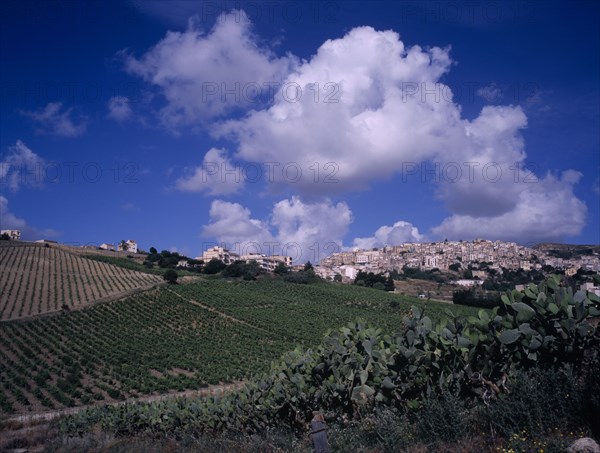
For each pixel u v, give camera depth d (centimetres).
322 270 19725
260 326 8806
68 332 7631
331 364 1291
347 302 11112
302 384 1343
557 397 787
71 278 11506
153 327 8581
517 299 959
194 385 5450
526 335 892
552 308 876
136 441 1803
